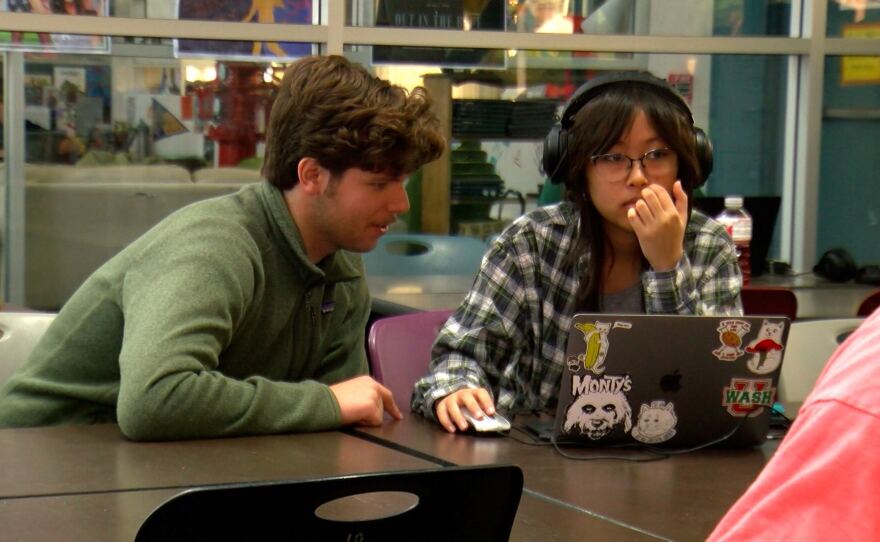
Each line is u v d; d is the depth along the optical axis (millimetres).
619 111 2104
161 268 1925
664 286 2139
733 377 1838
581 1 4402
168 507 997
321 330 2227
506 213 4434
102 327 2045
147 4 4051
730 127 4590
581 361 1806
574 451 1848
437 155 2072
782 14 4562
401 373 2367
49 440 1784
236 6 4117
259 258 2027
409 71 4285
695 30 4500
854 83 4617
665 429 1855
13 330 2336
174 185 4176
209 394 1805
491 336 2240
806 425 783
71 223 4109
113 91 4074
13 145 4023
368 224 2066
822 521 747
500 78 4367
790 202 4668
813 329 2648
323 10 4176
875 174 4688
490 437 1938
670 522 1454
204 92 4145
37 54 3996
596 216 2250
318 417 1896
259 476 1588
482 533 1176
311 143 1990
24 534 1309
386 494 1479
